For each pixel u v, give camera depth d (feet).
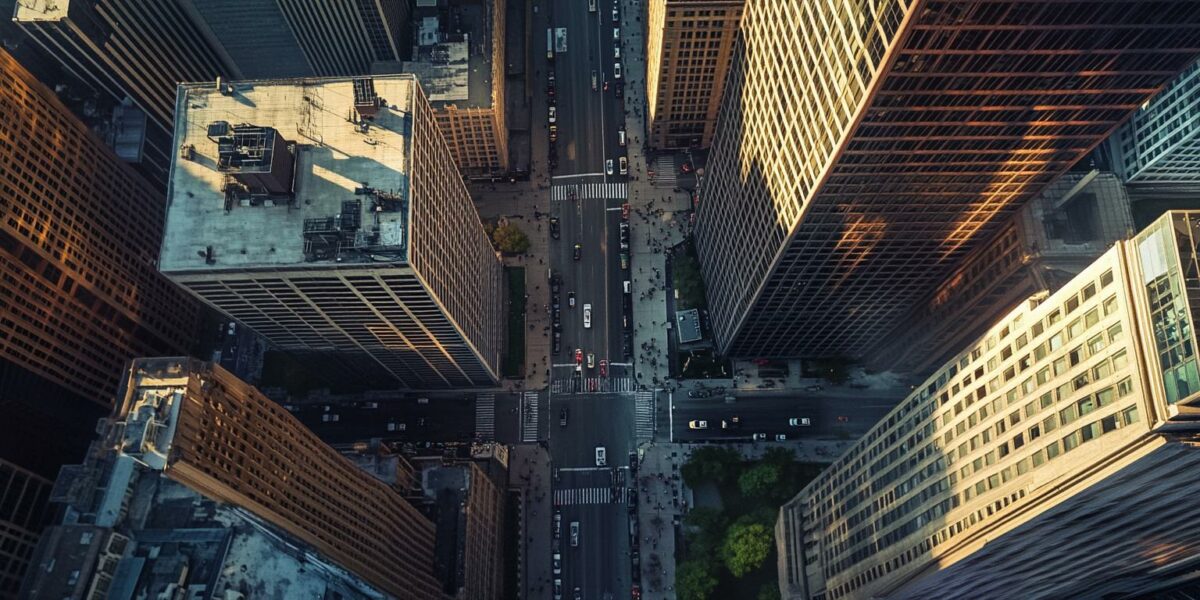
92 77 610.24
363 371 634.84
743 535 586.04
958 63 305.94
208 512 342.23
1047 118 349.00
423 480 537.24
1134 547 344.28
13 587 476.95
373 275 412.98
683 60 643.45
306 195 406.21
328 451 428.97
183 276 403.13
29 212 513.86
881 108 332.39
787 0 397.19
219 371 334.44
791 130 421.18
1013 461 304.50
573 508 653.30
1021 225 455.63
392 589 407.85
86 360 593.42
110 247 602.44
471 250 565.12
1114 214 467.11
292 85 421.59
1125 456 245.86
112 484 332.60
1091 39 293.64
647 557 635.66
